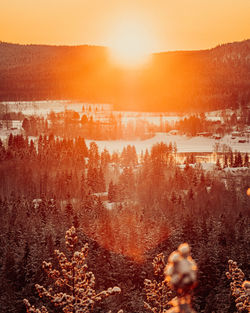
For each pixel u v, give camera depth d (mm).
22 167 162250
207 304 62938
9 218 104250
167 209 115938
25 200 129625
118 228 85750
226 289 65938
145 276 72188
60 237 83000
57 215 105125
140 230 84688
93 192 153750
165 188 147625
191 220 86688
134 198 140375
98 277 69688
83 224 88938
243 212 113250
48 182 150000
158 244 82062
